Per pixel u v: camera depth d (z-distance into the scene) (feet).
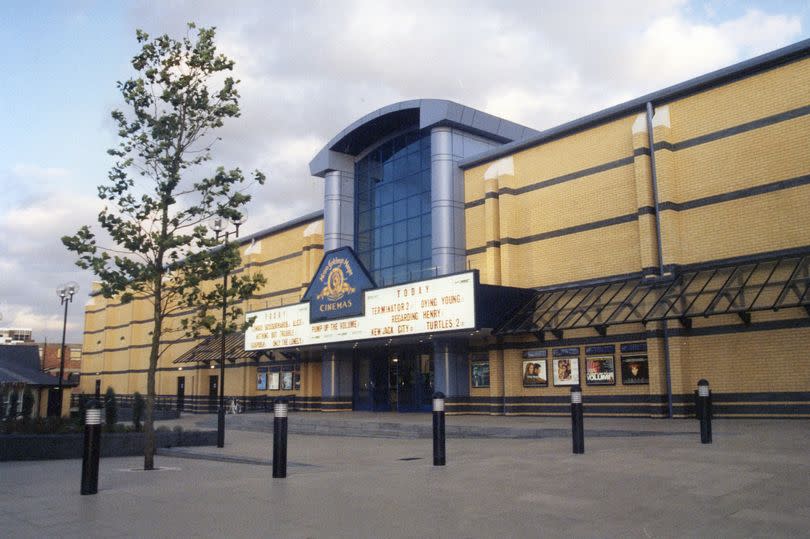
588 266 88.63
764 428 55.31
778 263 69.77
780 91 72.74
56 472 46.32
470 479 32.60
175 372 172.76
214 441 69.56
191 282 48.29
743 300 69.56
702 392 44.19
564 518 23.12
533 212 96.32
